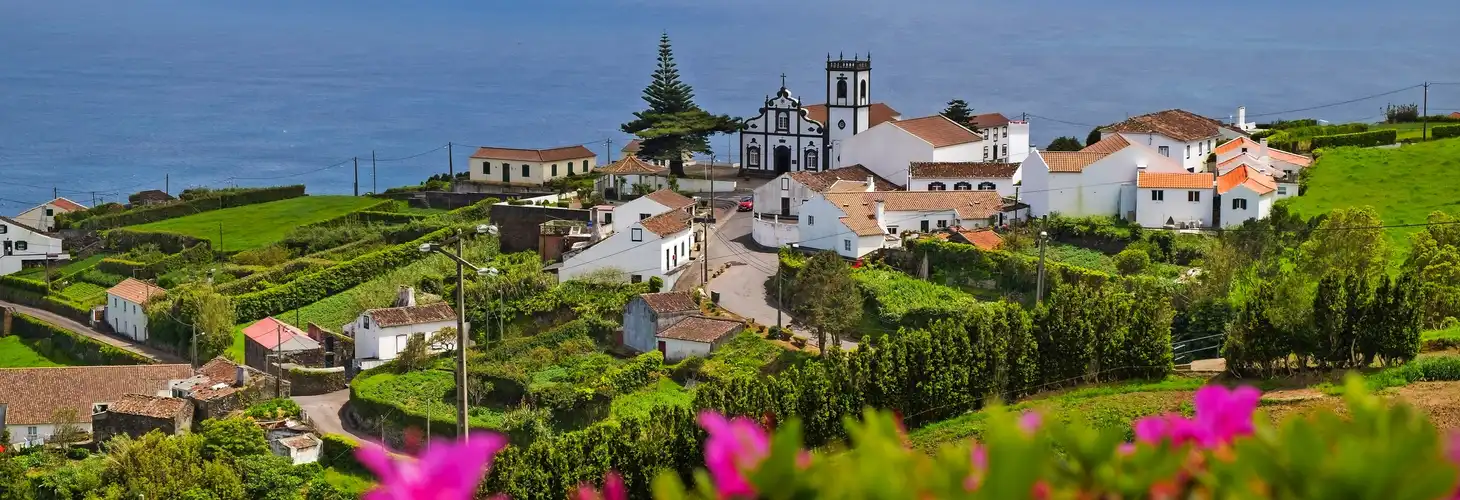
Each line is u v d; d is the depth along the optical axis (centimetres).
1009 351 7112
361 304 11519
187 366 10050
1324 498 833
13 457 8381
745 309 10281
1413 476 814
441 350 9956
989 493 848
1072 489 944
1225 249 8994
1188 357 7975
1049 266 9794
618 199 14400
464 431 5619
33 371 9744
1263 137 14125
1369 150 13150
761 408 6469
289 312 11631
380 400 8794
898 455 888
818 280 9369
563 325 9950
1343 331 6800
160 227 15038
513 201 14088
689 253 11619
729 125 15150
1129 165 11212
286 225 14875
